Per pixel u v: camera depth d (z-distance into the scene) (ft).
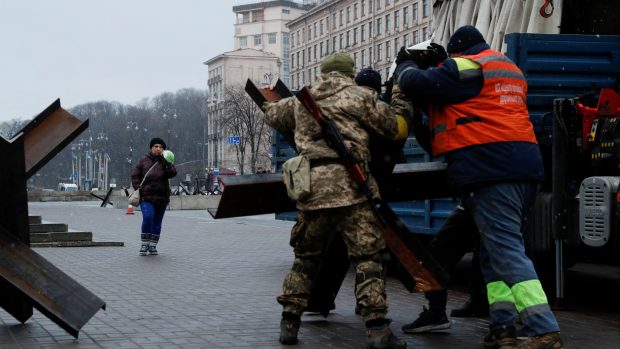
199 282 30.27
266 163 268.21
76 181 424.05
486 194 16.88
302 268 18.70
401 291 28.22
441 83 17.03
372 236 17.47
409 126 18.19
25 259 19.06
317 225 18.06
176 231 64.49
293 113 18.43
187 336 19.35
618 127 22.56
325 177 17.25
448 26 33.47
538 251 24.26
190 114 477.77
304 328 20.67
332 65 18.12
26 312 20.74
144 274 33.01
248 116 251.60
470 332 20.21
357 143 17.43
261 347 18.15
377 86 20.85
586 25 28.45
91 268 35.47
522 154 16.85
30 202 200.85
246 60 465.88
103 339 18.92
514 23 28.84
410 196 20.70
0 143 19.11
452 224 19.97
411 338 19.45
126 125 456.86
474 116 17.01
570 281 32.14
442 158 27.89
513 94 17.22
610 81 26.40
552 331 16.05
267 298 25.94
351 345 18.49
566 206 23.17
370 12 325.21
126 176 451.53
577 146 23.53
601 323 21.85
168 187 42.98
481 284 22.34
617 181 21.68
